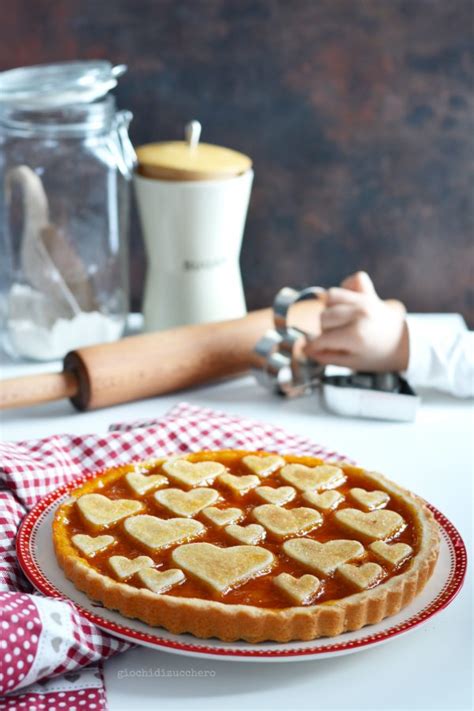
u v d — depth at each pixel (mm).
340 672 979
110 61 1657
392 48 1670
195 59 1662
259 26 1652
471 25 1663
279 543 1019
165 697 952
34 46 1645
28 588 1041
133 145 1697
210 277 1521
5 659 924
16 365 1488
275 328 1431
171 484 1097
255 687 962
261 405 1426
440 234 1763
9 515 1084
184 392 1457
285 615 934
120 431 1271
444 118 1705
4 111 1429
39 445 1196
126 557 999
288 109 1692
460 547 1051
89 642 956
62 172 1438
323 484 1098
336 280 1780
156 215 1488
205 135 1700
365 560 1000
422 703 951
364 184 1732
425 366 1417
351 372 1481
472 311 1798
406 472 1261
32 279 1459
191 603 937
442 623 1031
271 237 1753
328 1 1645
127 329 1626
